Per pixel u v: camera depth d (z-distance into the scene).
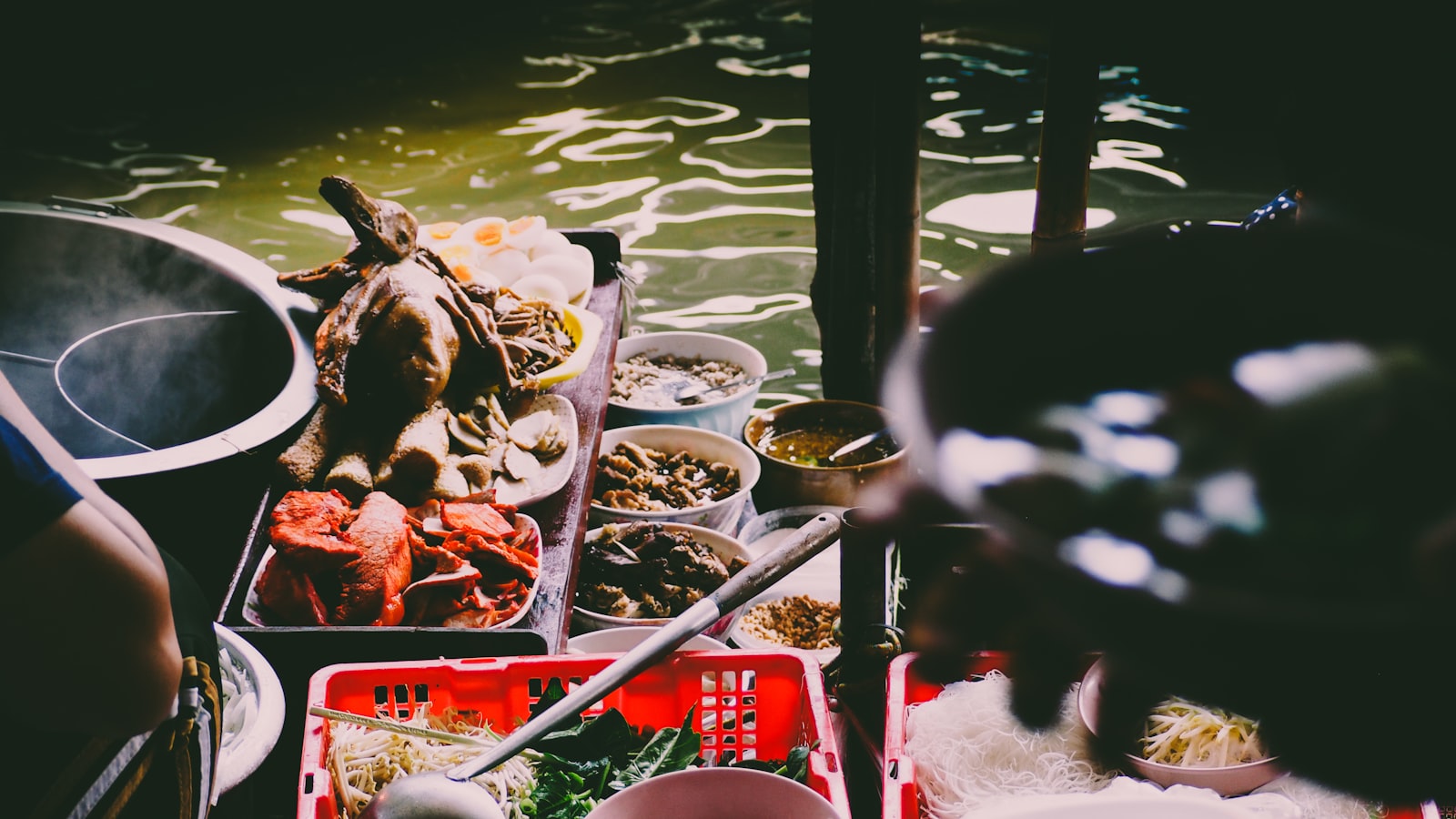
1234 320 0.39
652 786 1.45
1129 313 0.39
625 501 3.22
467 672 1.88
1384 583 0.30
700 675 1.90
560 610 2.45
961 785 1.76
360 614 2.25
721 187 7.22
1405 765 0.28
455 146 8.05
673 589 2.82
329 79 9.52
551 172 7.53
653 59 9.79
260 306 3.14
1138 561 0.31
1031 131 7.82
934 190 6.91
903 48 2.94
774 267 6.18
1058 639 0.33
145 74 9.65
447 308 2.88
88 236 3.32
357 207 2.85
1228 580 0.30
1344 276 0.39
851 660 2.09
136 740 1.20
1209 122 7.81
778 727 1.92
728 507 3.22
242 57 10.04
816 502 3.45
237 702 1.85
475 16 11.01
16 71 9.52
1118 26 1.83
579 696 1.63
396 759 1.79
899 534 0.36
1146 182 7.00
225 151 8.06
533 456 2.85
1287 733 0.29
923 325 0.41
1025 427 0.36
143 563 0.99
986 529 0.34
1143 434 0.35
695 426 3.70
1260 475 0.33
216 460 2.50
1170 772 1.66
